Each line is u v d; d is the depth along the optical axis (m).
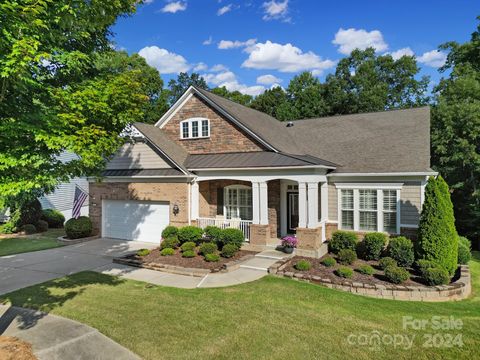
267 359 6.16
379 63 43.69
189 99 18.88
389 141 16.38
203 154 18.23
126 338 6.86
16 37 5.97
